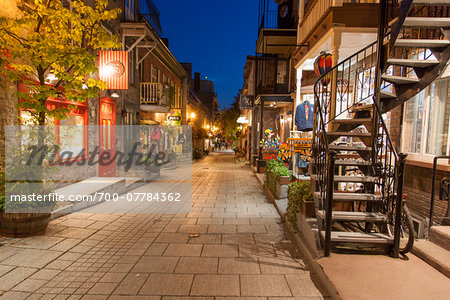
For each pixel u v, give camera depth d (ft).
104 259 12.49
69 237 15.14
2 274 10.96
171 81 66.44
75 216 19.26
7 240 14.38
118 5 35.53
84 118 27.96
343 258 11.39
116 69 28.86
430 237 12.46
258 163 44.04
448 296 8.63
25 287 10.05
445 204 15.07
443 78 15.89
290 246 14.30
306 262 12.38
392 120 20.44
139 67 45.75
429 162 16.28
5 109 18.13
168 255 13.01
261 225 17.81
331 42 21.29
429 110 16.92
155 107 46.29
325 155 13.12
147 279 10.75
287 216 17.26
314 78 37.60
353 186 20.74
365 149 15.28
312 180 14.29
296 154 27.04
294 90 42.73
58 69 17.49
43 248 13.56
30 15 16.56
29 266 11.68
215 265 12.01
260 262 12.35
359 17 20.80
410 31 18.42
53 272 11.21
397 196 11.42
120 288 10.06
